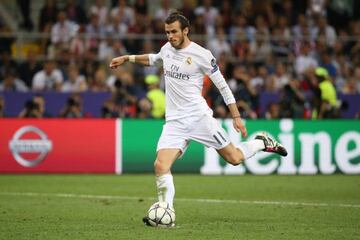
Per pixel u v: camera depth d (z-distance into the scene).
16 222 27.56
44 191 39.47
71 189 40.56
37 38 67.56
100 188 41.12
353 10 75.75
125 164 50.06
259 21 69.56
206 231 25.34
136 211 31.23
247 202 34.97
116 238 23.72
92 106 60.53
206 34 68.00
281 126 50.22
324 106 57.00
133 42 65.44
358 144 50.56
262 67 63.66
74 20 68.81
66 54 64.81
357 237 24.44
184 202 34.88
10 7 75.38
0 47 65.88
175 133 26.44
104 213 30.47
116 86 56.88
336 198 36.94
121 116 56.22
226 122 49.72
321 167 50.50
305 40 67.12
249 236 24.34
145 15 69.50
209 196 37.59
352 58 68.50
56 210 31.42
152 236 24.11
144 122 50.38
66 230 25.50
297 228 26.36
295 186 42.69
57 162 49.72
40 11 70.00
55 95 60.38
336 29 73.56
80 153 49.91
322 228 26.42
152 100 55.28
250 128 49.94
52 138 49.72
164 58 26.58
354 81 64.81
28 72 64.06
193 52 26.11
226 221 28.17
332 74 65.81
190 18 69.00
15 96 60.09
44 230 25.52
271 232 25.31
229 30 69.12
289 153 50.31
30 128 49.62
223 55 63.16
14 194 37.97
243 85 57.59
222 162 50.28
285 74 64.81
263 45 67.12
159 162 26.22
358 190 40.75
